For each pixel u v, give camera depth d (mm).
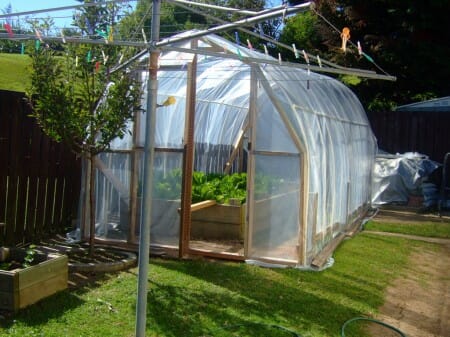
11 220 6758
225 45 6883
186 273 6082
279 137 6656
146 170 3521
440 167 13562
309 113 7305
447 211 11695
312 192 6828
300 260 6586
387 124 14148
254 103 6766
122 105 6125
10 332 4156
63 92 5973
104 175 7543
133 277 5828
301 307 5168
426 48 17609
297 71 8203
